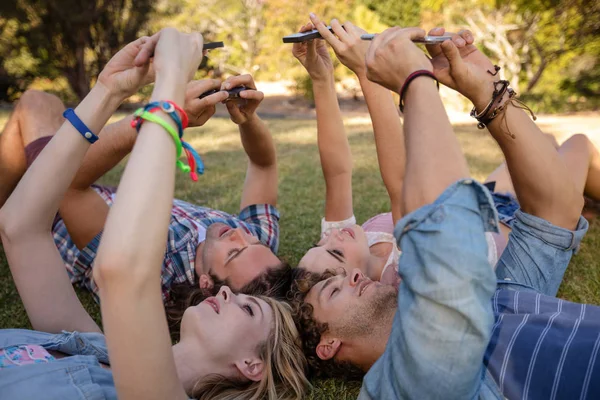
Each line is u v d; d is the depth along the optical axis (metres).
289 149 7.53
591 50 16.11
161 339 1.18
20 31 15.82
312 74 2.52
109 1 16.12
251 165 2.88
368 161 6.30
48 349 1.60
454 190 1.10
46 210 1.62
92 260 2.43
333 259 2.31
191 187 4.75
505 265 1.92
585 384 1.35
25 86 16.75
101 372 1.52
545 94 18.20
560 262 1.88
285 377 1.83
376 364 1.34
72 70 16.41
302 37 1.79
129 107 15.89
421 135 1.15
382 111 2.21
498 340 1.49
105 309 1.13
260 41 26.08
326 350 1.90
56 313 1.66
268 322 1.84
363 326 1.85
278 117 16.31
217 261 2.28
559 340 1.43
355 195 4.45
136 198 1.11
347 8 21.64
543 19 16.55
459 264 1.07
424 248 1.09
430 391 1.15
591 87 17.81
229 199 4.33
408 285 1.13
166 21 19.69
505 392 1.42
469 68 1.59
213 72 21.86
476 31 18.19
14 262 1.63
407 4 18.72
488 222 1.12
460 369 1.13
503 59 17.92
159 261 1.15
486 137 9.07
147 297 1.14
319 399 1.89
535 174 1.76
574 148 2.71
